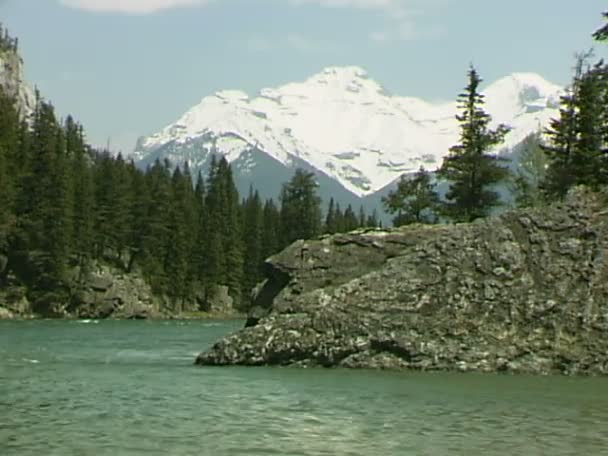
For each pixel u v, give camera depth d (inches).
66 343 2349.9
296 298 1494.8
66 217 4977.9
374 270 1608.0
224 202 6348.4
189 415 924.6
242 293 6323.8
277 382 1216.8
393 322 1408.7
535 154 3353.8
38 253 4918.8
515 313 1400.1
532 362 1339.8
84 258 5172.2
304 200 6692.9
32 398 1050.7
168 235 5851.4
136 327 3718.0
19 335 2842.0
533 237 1472.7
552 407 992.2
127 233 5649.6
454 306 1423.5
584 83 2721.5
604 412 957.8
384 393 1106.7
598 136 2655.0
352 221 7322.8
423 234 1663.4
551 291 1411.2
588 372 1317.7
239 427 854.5
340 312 1438.2
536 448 761.6
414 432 834.2
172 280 5812.0
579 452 746.2
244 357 1448.1
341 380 1240.8
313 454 733.9
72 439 785.6
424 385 1186.6
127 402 1019.3
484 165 3102.9
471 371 1342.3
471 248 1477.6
